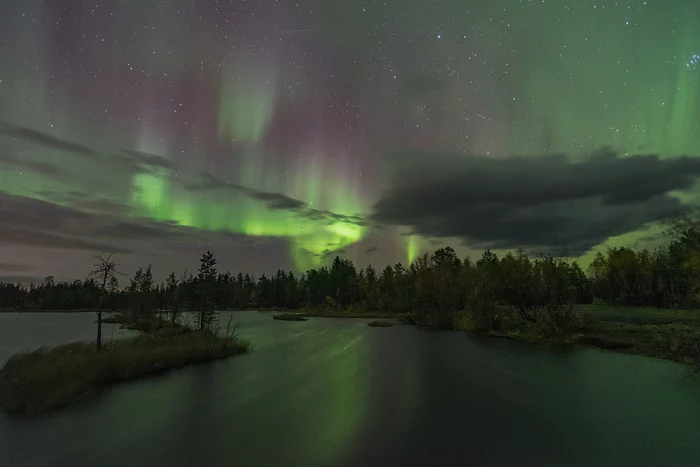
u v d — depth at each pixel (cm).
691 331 2006
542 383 1375
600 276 6462
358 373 1598
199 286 2748
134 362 1575
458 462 692
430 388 1309
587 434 841
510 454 729
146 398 1199
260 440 813
